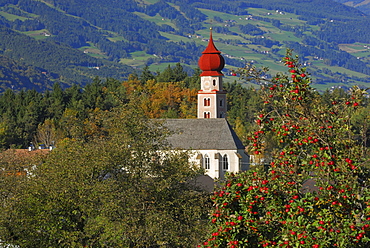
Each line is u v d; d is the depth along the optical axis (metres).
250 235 54.75
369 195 52.03
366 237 50.31
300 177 53.16
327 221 50.94
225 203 54.78
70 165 103.06
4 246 97.62
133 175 104.94
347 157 52.34
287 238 50.59
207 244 53.84
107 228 94.88
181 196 105.38
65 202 97.44
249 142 54.88
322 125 52.59
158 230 94.44
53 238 96.50
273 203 53.16
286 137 54.00
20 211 97.62
